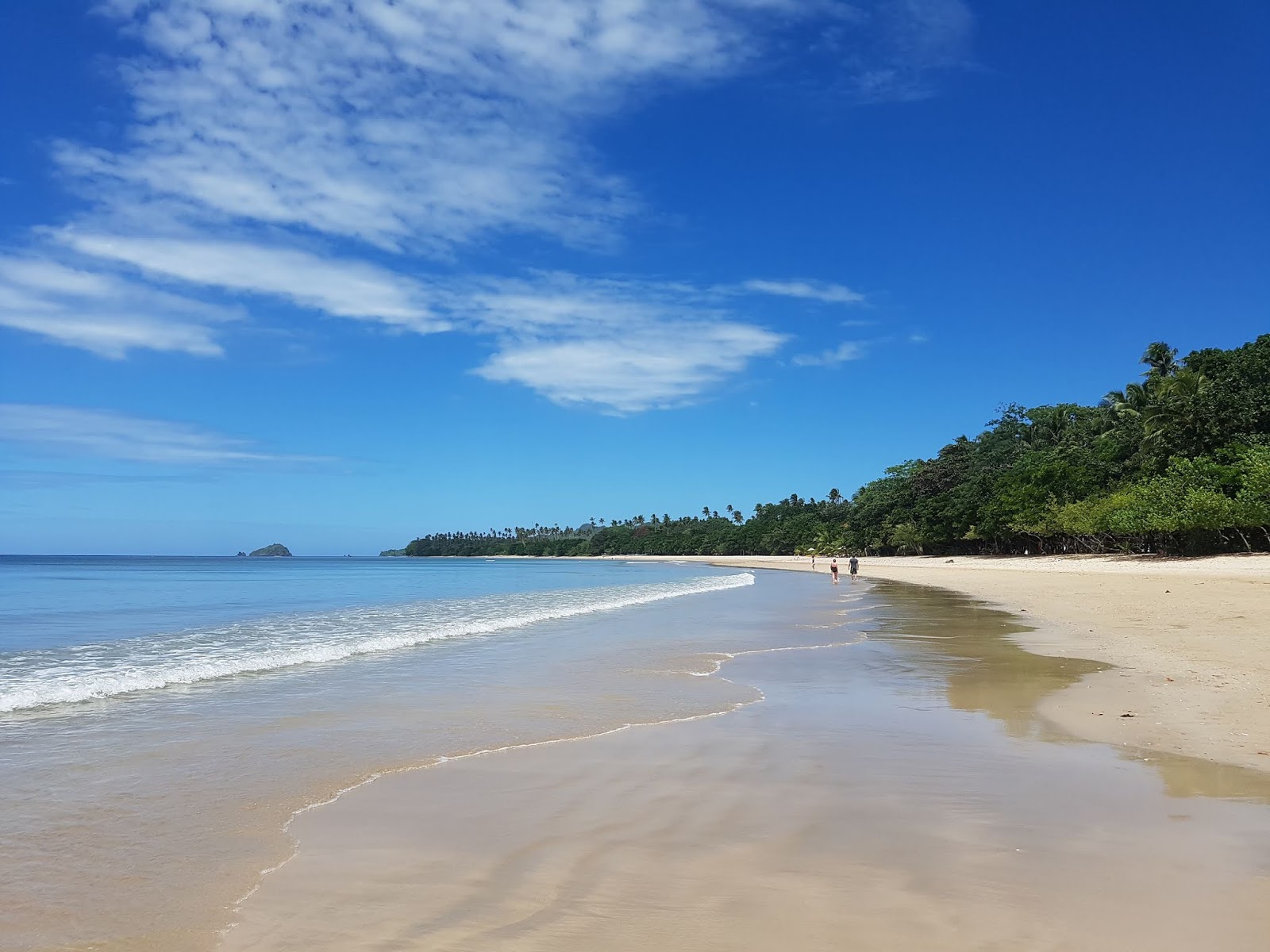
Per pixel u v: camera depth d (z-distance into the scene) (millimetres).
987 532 81062
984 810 6133
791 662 14812
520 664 14789
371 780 7230
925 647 16859
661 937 4152
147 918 4516
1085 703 10281
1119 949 3963
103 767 7707
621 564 160750
